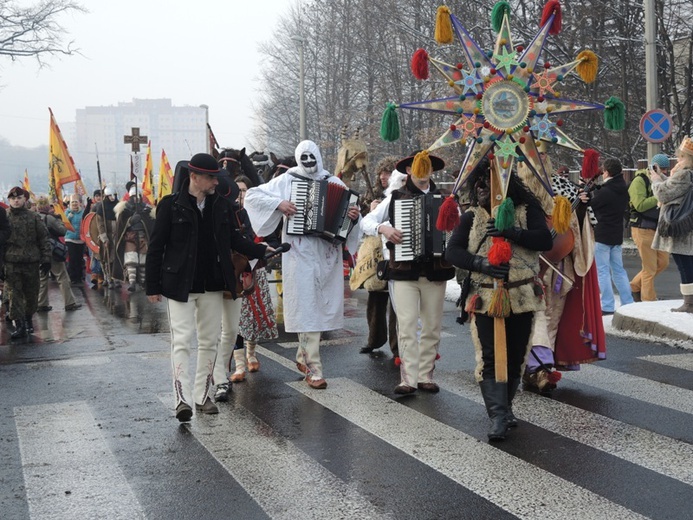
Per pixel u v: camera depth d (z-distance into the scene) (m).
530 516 4.70
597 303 7.41
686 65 28.88
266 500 5.04
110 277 17.52
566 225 6.08
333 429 6.47
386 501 4.98
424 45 34.56
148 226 17.39
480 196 6.21
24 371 9.03
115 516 4.87
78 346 10.65
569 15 27.17
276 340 10.38
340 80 46.16
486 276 6.17
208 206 6.89
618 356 8.73
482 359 6.32
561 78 6.26
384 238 7.61
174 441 6.26
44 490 5.30
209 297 6.98
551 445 5.95
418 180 7.54
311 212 7.71
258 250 7.14
